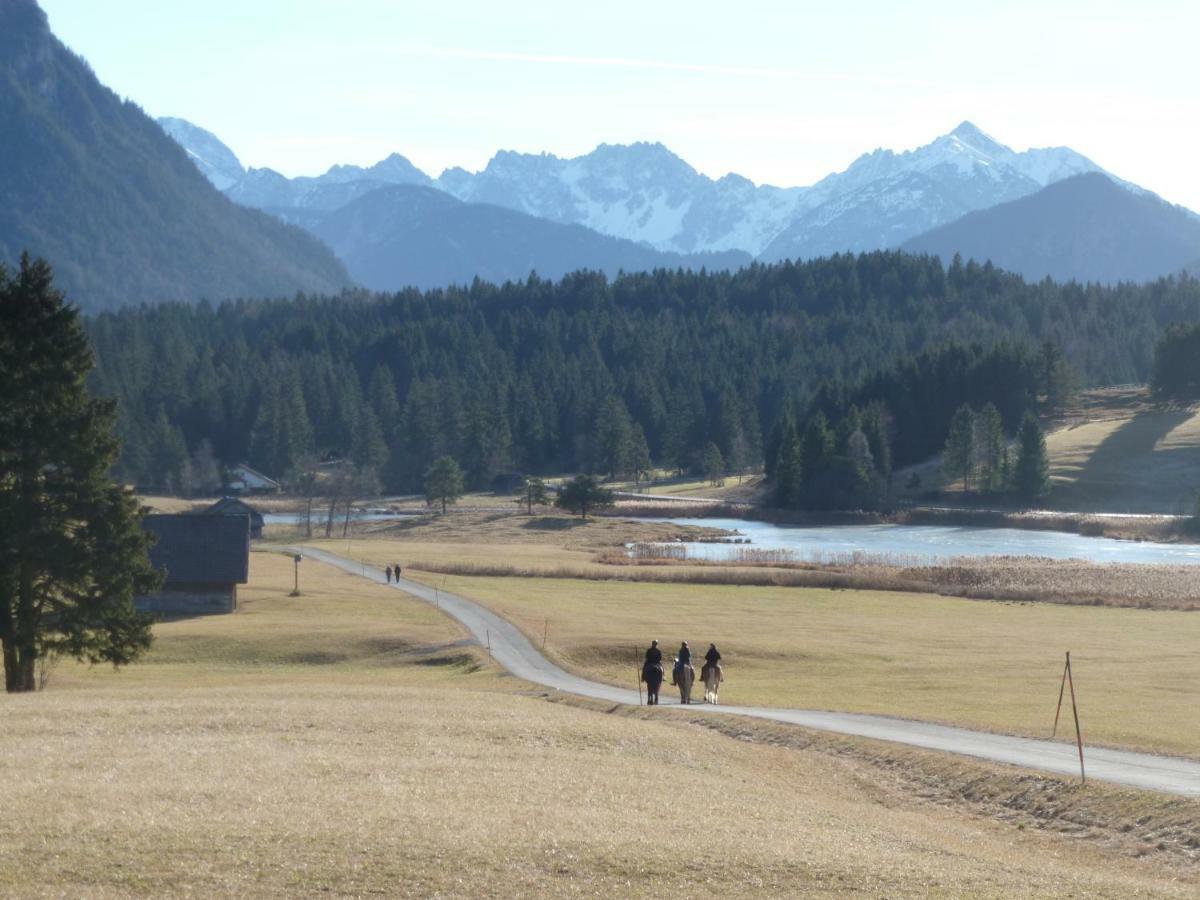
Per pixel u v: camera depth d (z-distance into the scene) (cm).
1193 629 18000
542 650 15312
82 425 12250
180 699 9819
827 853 5534
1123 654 15225
